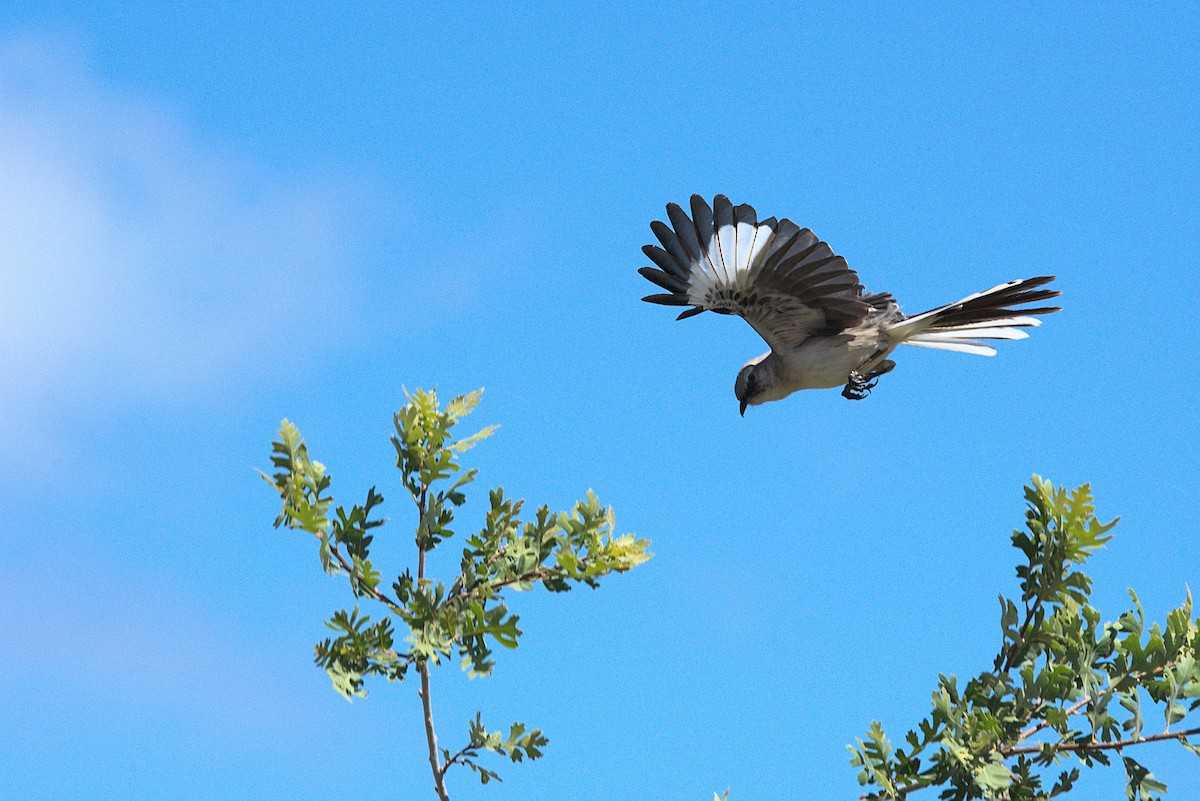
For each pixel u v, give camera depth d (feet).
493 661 32.42
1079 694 33.01
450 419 35.40
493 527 34.81
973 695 33.76
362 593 33.55
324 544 32.58
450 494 34.83
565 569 33.65
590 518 34.55
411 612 32.17
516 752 32.71
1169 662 33.78
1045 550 35.09
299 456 33.45
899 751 32.65
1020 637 34.73
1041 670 32.94
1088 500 34.42
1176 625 33.99
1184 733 32.30
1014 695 33.37
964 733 31.78
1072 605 34.88
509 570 34.24
